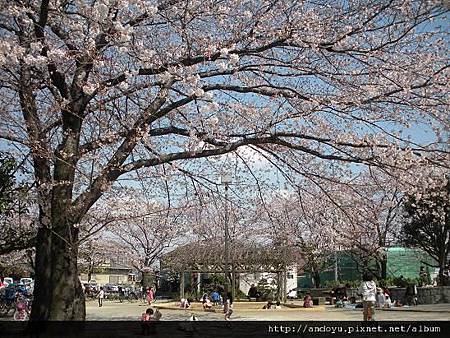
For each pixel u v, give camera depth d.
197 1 8.73
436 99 9.02
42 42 8.09
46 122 9.01
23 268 24.80
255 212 12.49
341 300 28.58
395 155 8.70
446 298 26.33
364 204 10.29
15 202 10.02
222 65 8.65
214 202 11.24
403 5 8.45
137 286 52.34
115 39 7.80
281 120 9.20
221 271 29.48
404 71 9.00
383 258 25.47
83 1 7.79
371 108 9.22
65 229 8.36
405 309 22.03
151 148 9.41
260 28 9.14
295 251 28.81
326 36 9.07
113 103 8.84
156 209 11.80
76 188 9.45
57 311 8.23
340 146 8.98
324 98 8.93
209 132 9.13
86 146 8.92
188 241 30.06
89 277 48.88
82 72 8.62
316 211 10.55
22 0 8.08
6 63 7.64
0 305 23.08
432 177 9.77
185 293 34.62
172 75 8.29
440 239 27.95
